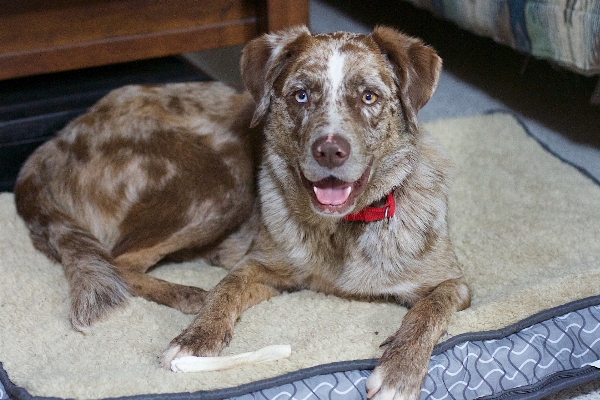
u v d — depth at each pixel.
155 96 1.21
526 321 1.01
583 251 1.18
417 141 1.06
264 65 1.07
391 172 1.04
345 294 1.09
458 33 2.11
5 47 1.22
